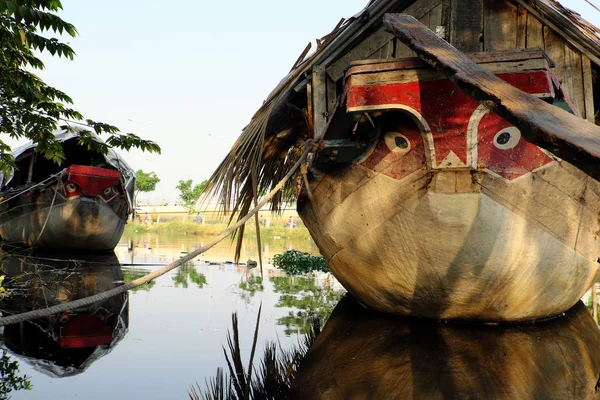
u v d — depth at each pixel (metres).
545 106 2.41
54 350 4.85
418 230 5.31
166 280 9.52
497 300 5.54
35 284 8.45
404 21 4.29
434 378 4.12
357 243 5.96
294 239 27.06
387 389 3.88
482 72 3.07
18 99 7.81
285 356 4.74
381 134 5.28
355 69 4.68
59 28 6.08
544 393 3.84
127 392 3.75
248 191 7.16
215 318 6.32
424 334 5.47
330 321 6.16
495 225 5.09
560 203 5.24
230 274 10.56
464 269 5.33
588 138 2.00
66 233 13.83
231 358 4.68
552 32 5.36
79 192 13.63
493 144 4.86
